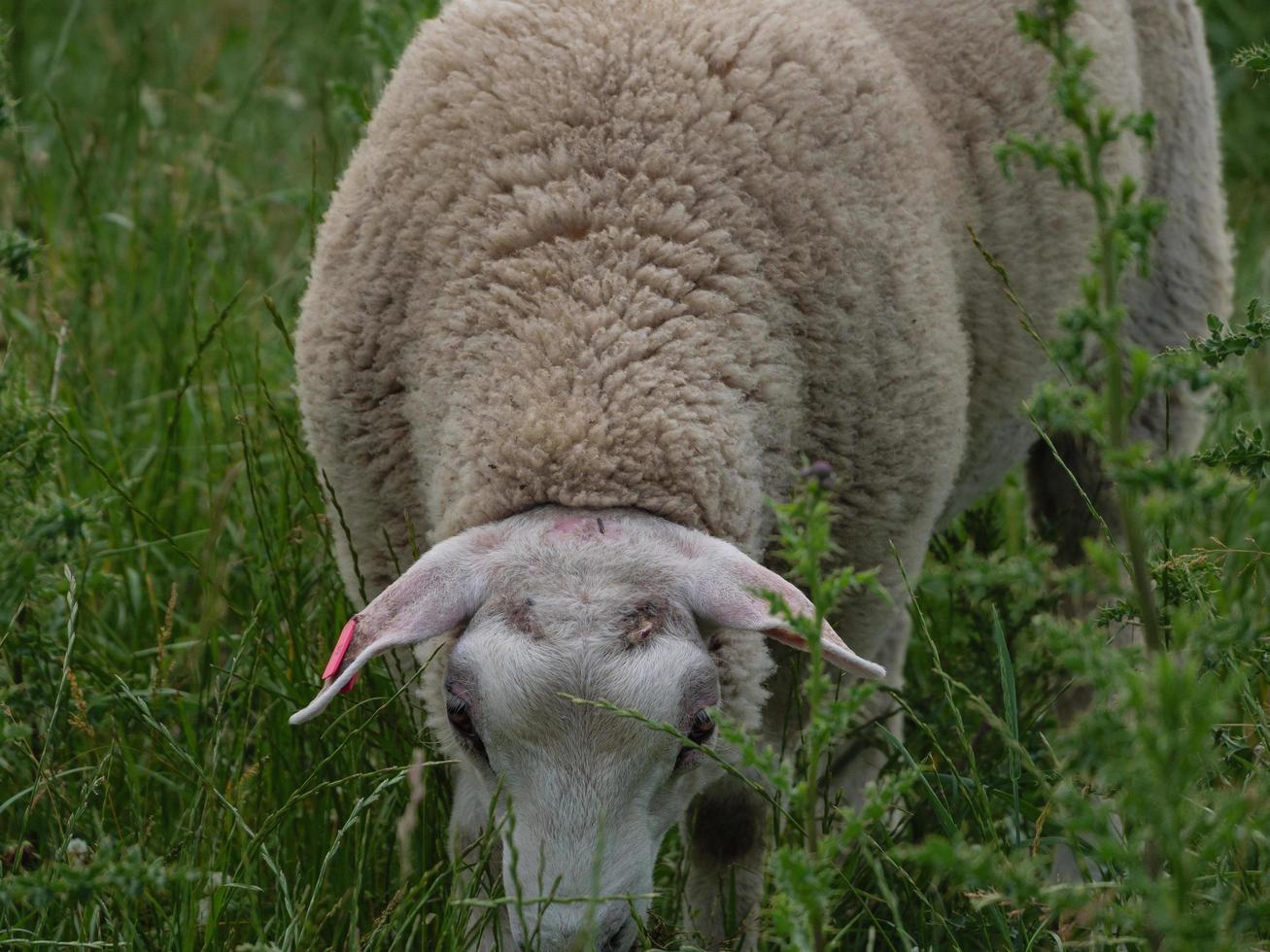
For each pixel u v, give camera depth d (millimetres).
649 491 9227
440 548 9047
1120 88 12641
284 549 11883
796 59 10211
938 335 10672
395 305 10250
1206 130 14047
